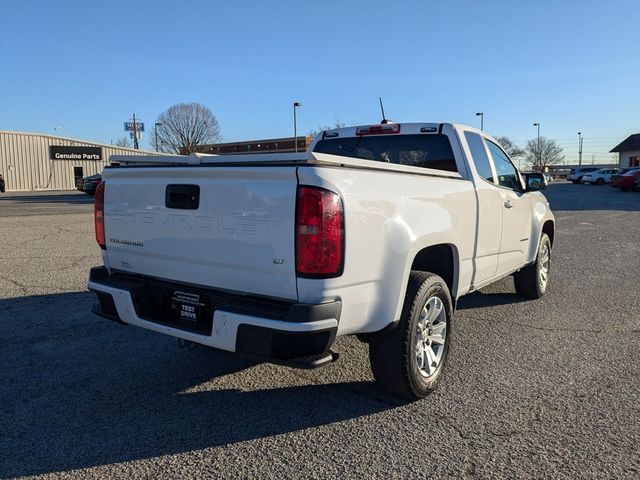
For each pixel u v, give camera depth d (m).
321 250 2.95
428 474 2.91
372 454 3.11
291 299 3.09
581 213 20.16
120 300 3.76
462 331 5.44
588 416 3.57
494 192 5.04
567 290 7.31
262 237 3.11
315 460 3.05
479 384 4.10
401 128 5.21
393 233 3.40
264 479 2.87
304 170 2.95
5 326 5.50
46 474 2.91
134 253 3.89
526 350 4.87
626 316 6.00
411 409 3.68
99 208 4.13
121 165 4.05
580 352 4.82
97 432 3.37
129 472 2.93
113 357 4.68
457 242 4.21
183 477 2.88
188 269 3.55
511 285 7.65
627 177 37.50
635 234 13.63
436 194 3.93
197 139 70.94
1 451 3.14
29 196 36.09
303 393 3.95
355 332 3.30
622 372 4.34
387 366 3.63
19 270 8.29
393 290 3.43
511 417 3.56
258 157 3.10
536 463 3.01
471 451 3.14
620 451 3.13
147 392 3.97
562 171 89.81
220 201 3.28
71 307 6.20
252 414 3.62
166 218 3.59
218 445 3.21
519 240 5.88
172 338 5.18
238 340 3.09
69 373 4.32
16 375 4.27
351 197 3.09
